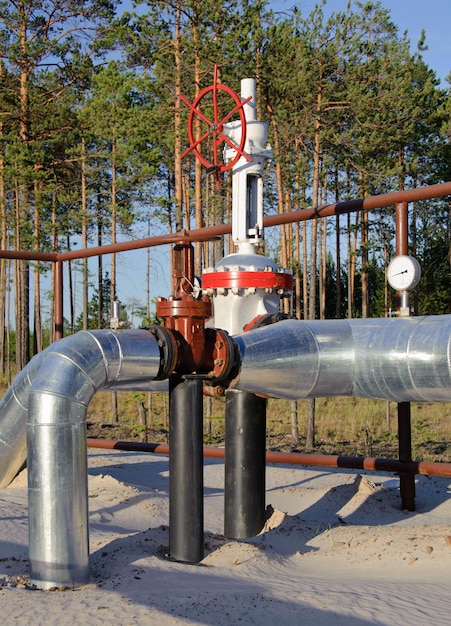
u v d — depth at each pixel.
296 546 6.75
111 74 27.84
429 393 5.99
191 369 5.96
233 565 5.88
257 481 6.96
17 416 7.57
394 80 25.55
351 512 8.73
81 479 5.45
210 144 26.16
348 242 34.84
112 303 6.05
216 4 23.48
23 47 29.27
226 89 7.02
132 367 5.69
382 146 26.47
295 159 26.36
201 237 7.55
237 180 7.16
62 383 5.44
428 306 35.00
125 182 29.72
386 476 11.35
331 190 33.16
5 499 8.41
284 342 6.15
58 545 5.27
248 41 23.17
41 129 29.02
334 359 6.24
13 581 5.41
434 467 8.09
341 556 6.40
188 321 5.90
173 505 6.05
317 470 12.18
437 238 35.84
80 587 5.28
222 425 21.47
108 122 28.55
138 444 10.41
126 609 4.64
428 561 6.06
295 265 25.88
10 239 34.38
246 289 6.83
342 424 21.41
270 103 24.97
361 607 4.74
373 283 43.25
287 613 4.61
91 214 31.73
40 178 28.97
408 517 8.51
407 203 7.51
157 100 28.98
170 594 4.98
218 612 4.61
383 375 6.11
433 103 29.97
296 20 25.39
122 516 8.15
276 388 6.18
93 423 22.70
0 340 38.03
